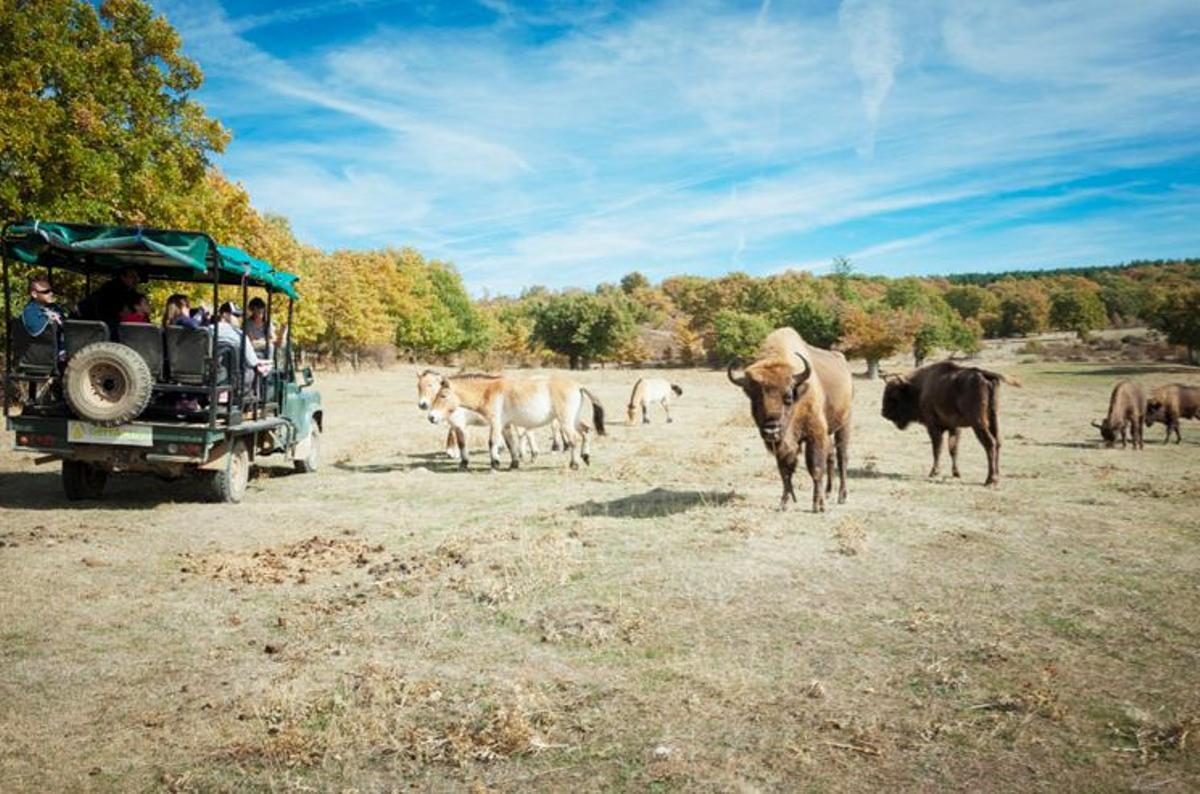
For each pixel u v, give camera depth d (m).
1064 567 7.07
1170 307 77.12
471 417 22.66
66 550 7.79
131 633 5.57
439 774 3.67
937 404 12.43
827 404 9.52
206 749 3.92
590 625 5.53
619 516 9.35
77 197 19.53
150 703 4.45
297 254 46.81
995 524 8.81
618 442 18.42
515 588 6.40
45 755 3.86
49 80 20.17
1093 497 10.67
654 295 172.00
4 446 15.71
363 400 33.06
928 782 3.51
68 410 9.88
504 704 4.34
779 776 3.58
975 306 162.62
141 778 3.66
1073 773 3.58
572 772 3.65
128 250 9.38
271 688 4.59
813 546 7.75
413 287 79.50
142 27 22.61
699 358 92.06
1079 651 5.06
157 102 22.86
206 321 10.83
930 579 6.68
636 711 4.26
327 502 10.71
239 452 10.75
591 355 87.62
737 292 133.25
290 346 13.08
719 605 6.00
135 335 9.71
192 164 23.50
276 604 6.23
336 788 3.56
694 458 15.00
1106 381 49.75
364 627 5.67
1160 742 3.84
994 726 4.03
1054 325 146.12
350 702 4.37
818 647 5.16
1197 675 4.66
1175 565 7.14
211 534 8.66
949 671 4.73
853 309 68.12
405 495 11.27
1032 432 21.06
